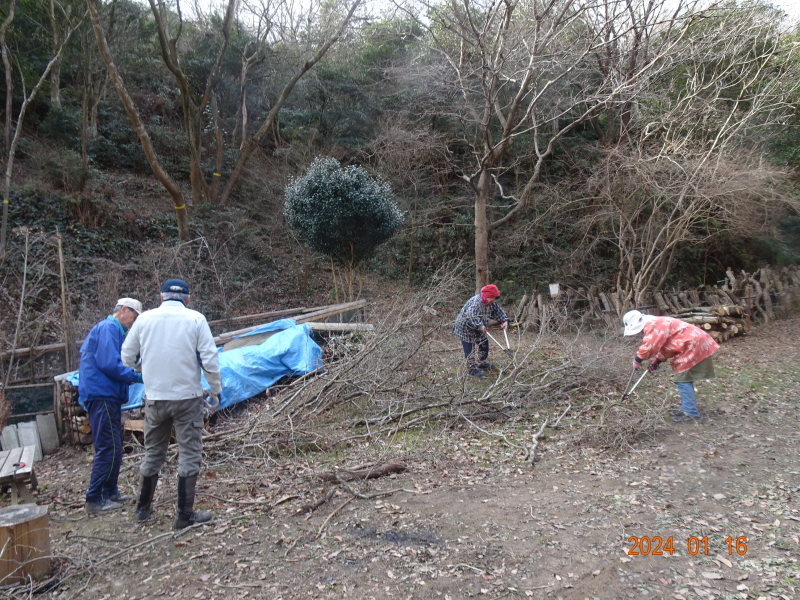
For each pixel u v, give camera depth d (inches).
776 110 485.1
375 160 685.9
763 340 412.8
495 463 202.2
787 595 116.9
